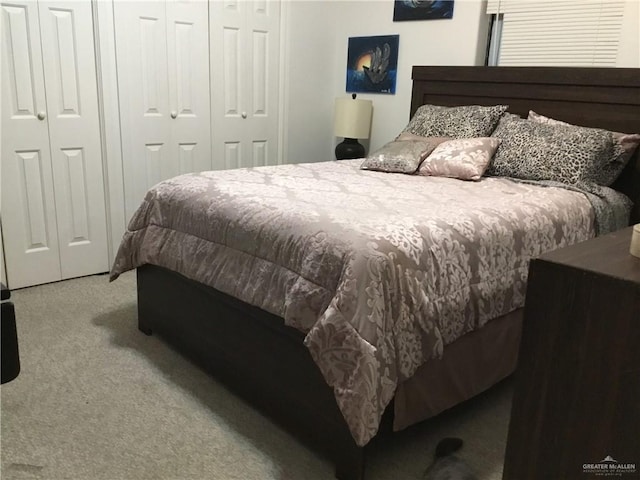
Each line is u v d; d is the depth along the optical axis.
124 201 3.40
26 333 2.58
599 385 1.17
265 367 1.95
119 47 3.18
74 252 3.27
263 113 3.97
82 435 1.87
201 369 2.34
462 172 2.71
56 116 3.04
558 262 1.20
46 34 2.93
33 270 3.13
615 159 2.65
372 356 1.52
